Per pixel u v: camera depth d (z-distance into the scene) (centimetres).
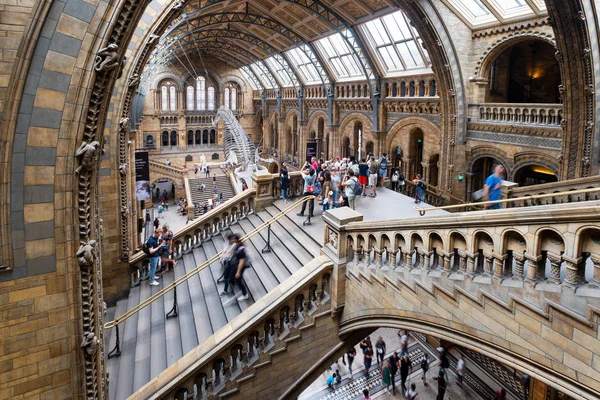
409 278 692
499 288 530
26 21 425
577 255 434
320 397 1523
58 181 457
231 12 2817
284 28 3108
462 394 1527
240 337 803
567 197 1190
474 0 1773
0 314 448
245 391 805
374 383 1603
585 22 1266
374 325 795
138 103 1385
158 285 1217
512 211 501
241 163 4122
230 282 1006
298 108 4103
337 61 3106
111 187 1142
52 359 479
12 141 432
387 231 750
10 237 443
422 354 1808
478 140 1877
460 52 1859
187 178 4116
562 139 1451
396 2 1769
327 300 883
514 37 1688
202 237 1448
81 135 461
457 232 596
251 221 1429
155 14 1027
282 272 1028
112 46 446
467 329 584
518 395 1488
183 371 755
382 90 2647
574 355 441
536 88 2177
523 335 500
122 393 773
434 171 2334
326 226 930
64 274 473
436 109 2184
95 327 511
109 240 1152
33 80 432
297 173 1561
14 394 462
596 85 1327
